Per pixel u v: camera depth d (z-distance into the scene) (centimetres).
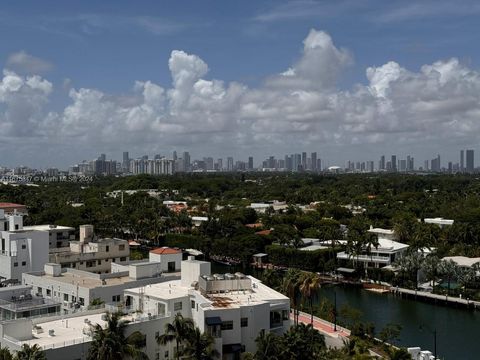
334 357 8662
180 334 7969
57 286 11462
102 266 15500
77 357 7381
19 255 13762
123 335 7562
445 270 16600
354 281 18588
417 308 15338
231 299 9138
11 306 8925
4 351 6488
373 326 11850
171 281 10906
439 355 11375
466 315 14600
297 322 11225
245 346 8600
